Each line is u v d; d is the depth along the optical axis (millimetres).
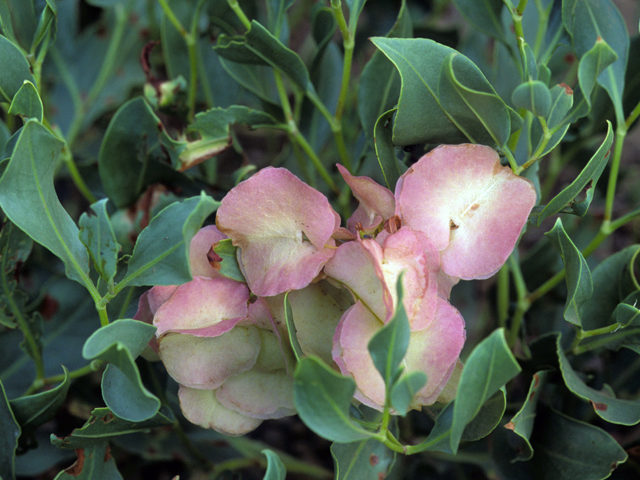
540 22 274
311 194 212
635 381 291
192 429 307
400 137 224
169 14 283
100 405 291
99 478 236
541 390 249
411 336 209
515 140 253
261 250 219
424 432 312
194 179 273
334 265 210
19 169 203
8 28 245
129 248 277
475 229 215
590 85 214
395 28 266
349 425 197
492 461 259
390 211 218
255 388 227
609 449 236
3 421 234
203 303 221
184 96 277
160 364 273
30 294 307
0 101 239
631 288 250
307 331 220
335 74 306
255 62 258
